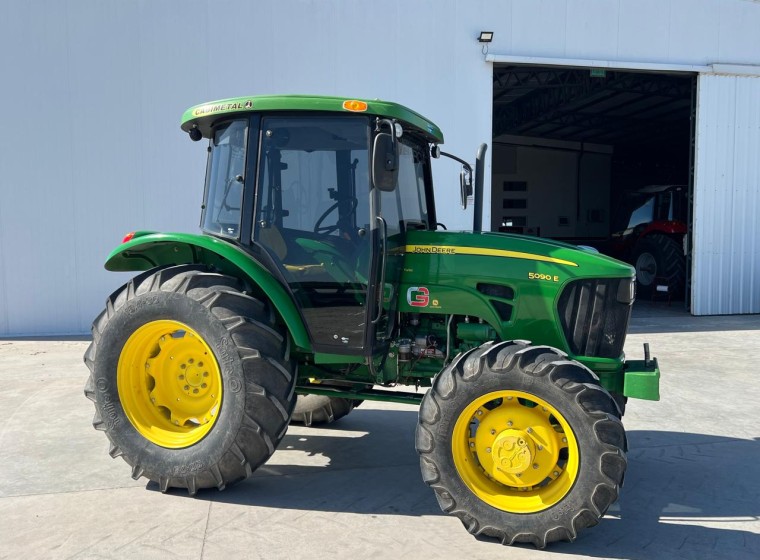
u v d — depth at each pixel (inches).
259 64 342.0
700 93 398.6
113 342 139.7
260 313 135.3
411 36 353.1
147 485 141.6
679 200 480.4
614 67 380.2
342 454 165.3
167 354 143.8
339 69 349.1
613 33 378.3
